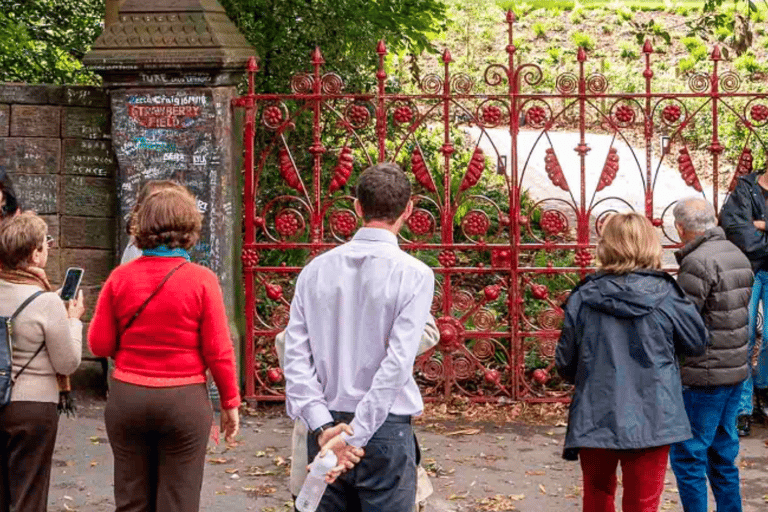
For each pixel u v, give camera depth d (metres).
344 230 8.30
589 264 8.15
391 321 4.04
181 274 4.72
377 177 4.14
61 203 8.50
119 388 4.71
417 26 11.48
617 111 8.10
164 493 4.77
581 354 4.89
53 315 5.05
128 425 4.70
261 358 9.23
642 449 4.77
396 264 4.07
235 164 8.28
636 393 4.79
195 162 8.05
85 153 8.45
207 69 7.96
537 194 16.56
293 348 4.13
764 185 7.59
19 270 5.09
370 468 4.05
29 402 5.03
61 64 11.25
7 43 10.00
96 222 8.49
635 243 4.88
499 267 8.27
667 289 4.86
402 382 3.94
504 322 10.32
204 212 8.08
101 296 4.79
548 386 8.75
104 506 6.36
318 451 4.09
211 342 4.74
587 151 8.10
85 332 8.58
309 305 4.14
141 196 5.16
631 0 33.03
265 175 11.17
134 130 8.09
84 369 8.65
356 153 14.44
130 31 8.01
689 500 5.55
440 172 15.44
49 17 11.24
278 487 6.70
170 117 8.05
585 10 31.23
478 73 25.66
